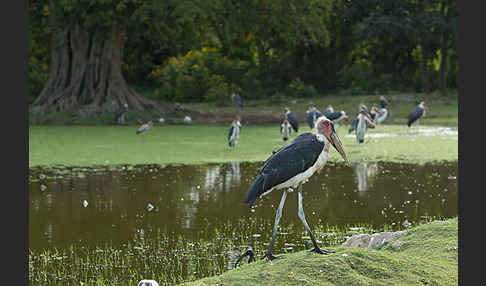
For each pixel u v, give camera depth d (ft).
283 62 144.66
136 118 89.35
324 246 24.97
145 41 135.74
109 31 86.79
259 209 32.89
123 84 92.79
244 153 56.08
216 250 24.89
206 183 40.81
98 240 26.78
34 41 106.73
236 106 119.75
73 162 50.65
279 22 96.17
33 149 58.44
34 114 86.84
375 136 70.95
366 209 32.40
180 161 51.29
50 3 85.25
